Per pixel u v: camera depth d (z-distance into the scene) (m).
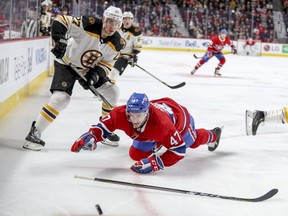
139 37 6.92
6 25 5.77
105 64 3.83
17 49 5.62
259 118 3.95
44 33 9.36
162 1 23.09
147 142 3.19
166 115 2.94
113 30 3.56
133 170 3.11
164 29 22.03
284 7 23.47
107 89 3.98
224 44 11.45
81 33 3.62
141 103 2.72
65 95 3.64
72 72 3.71
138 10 21.64
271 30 22.11
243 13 22.11
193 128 3.35
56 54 3.54
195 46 22.16
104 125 2.99
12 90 5.41
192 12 22.06
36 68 7.50
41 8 9.17
